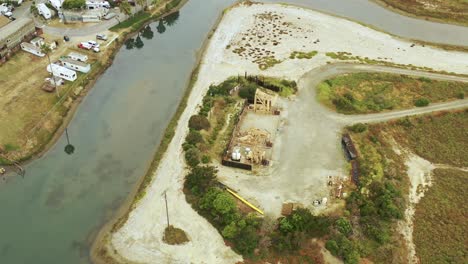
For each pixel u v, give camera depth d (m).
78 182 78.25
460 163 85.25
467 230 70.50
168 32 130.88
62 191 76.31
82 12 126.38
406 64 115.31
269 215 70.69
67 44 115.00
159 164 80.94
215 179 75.94
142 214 71.00
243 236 65.31
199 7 146.75
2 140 83.88
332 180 78.00
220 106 95.75
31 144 84.69
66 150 85.44
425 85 105.12
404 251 66.88
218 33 128.50
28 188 76.81
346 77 107.06
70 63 105.50
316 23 135.75
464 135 91.69
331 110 96.19
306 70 110.25
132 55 118.50
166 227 68.69
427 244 68.12
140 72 110.69
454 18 142.50
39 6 125.50
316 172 79.88
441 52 123.00
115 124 92.50
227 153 82.19
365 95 102.06
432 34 134.12
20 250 65.94
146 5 138.50
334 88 103.06
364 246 66.44
